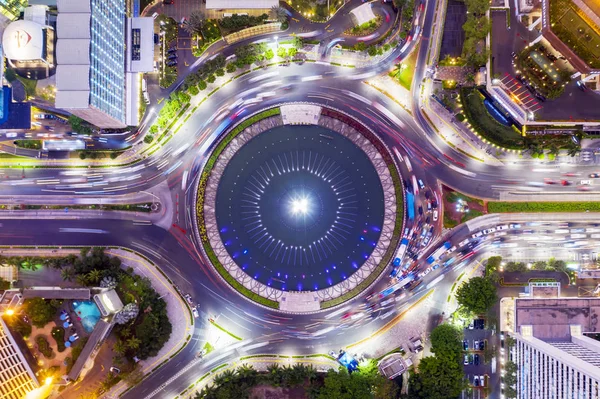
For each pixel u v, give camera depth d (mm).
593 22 112625
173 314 127688
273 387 125125
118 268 124812
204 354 126938
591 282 126375
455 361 118500
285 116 129500
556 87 119562
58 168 129500
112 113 116188
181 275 128625
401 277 128125
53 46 117438
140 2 129250
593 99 121188
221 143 129125
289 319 127875
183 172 129500
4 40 110438
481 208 128125
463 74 128125
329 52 129000
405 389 125250
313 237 130750
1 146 128375
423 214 128875
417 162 129375
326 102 129750
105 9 112062
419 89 128875
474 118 127125
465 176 128750
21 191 129375
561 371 99625
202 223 128625
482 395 125750
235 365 126750
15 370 114250
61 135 128750
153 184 129625
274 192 131125
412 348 125438
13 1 118625
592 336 119938
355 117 129375
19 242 128375
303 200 130750
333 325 127375
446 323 123938
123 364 121438
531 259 127188
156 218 129375
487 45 124375
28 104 123812
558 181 127688
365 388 117562
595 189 127125
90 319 121688
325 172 130875
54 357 120625
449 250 127875
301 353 126688
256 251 130875
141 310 124000
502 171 128375
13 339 116625
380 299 128000
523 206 127062
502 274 127562
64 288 121938
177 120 129375
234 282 128250
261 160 130875
